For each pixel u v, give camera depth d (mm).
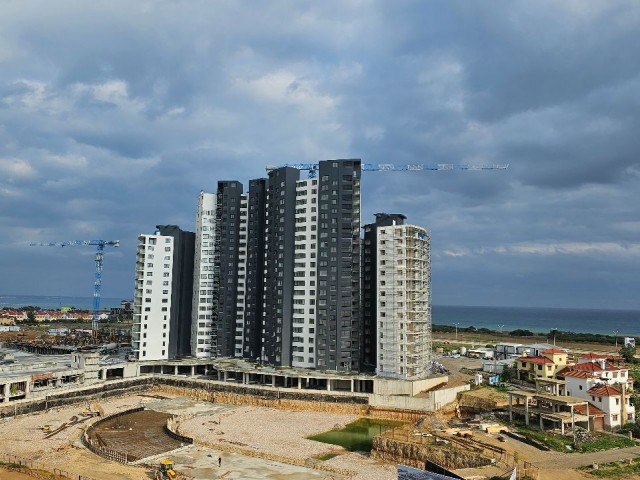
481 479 89250
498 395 157250
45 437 127750
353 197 186375
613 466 97000
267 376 183500
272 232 199625
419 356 177250
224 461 113000
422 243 184625
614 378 140625
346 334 180625
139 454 116562
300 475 104375
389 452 115375
